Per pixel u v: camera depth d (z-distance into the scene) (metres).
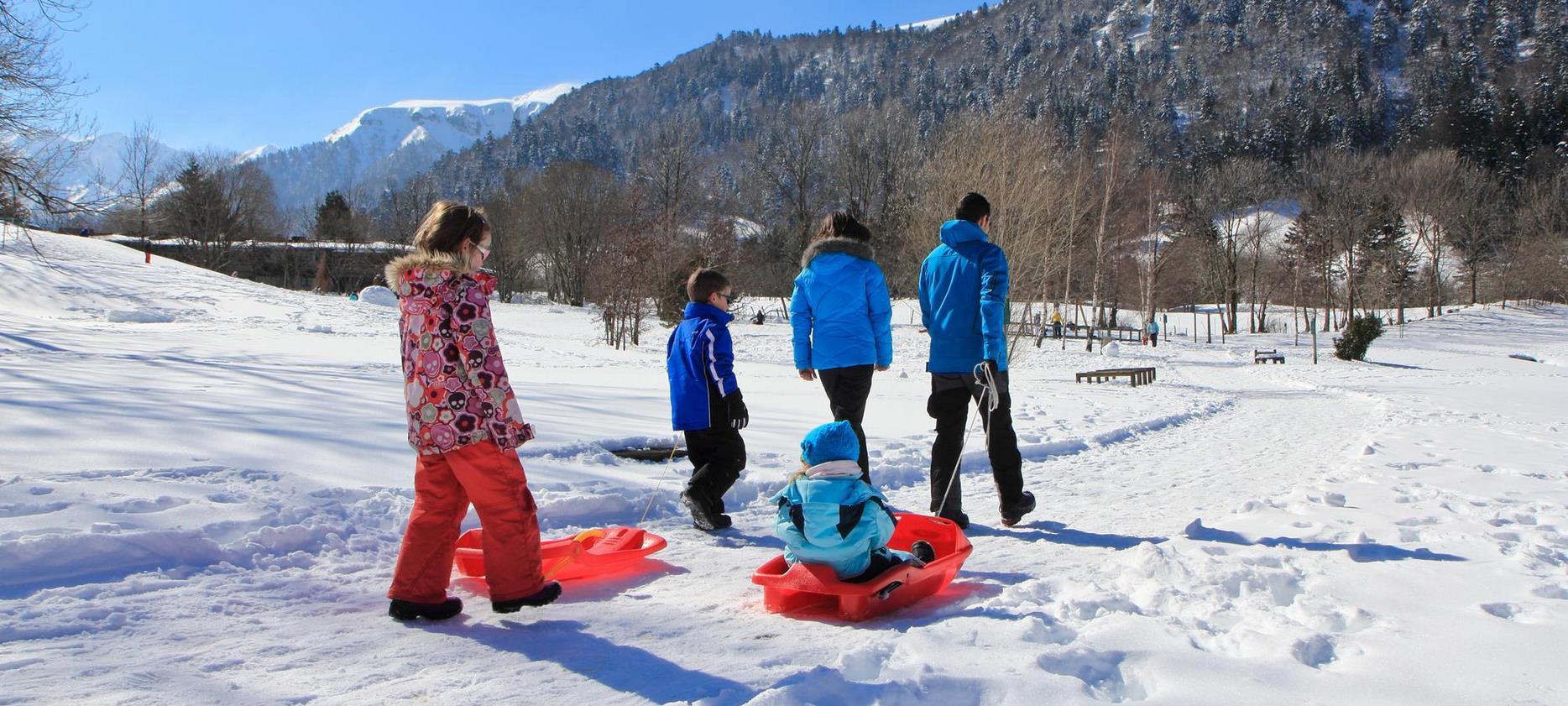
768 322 58.47
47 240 48.31
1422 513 6.14
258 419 8.00
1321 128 131.25
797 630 3.75
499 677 3.11
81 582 4.00
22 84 18.69
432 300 3.68
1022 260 30.14
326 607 3.92
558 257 75.38
